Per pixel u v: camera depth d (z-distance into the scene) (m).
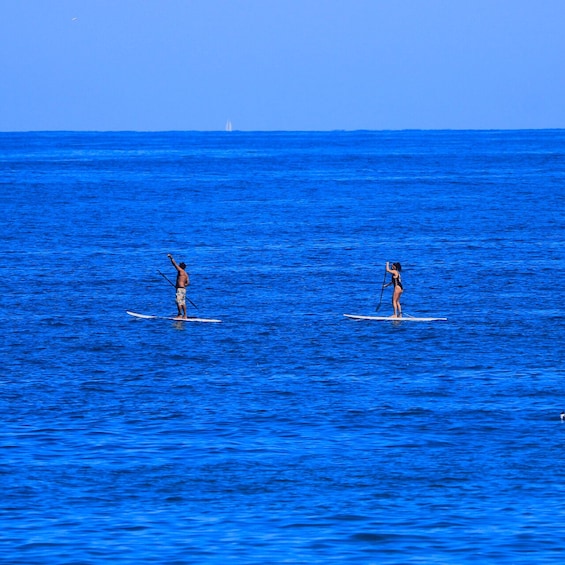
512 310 147.38
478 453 82.50
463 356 117.81
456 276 179.25
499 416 92.31
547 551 64.56
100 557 63.78
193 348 123.06
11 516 70.12
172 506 72.12
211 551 64.69
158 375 108.81
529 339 127.12
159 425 90.00
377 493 74.31
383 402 97.25
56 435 86.94
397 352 120.44
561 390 101.31
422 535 67.19
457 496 73.69
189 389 102.62
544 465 79.56
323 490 74.88
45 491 74.50
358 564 62.72
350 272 185.12
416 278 177.75
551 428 88.69
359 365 113.56
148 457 81.62
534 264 192.38
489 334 130.38
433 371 110.19
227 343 126.00
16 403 96.88
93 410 94.62
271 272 185.75
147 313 147.38
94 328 135.25
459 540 66.31
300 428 89.19
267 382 105.50
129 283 173.88
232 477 77.38
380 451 83.06
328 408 95.31
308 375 108.75
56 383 104.94
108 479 76.94
